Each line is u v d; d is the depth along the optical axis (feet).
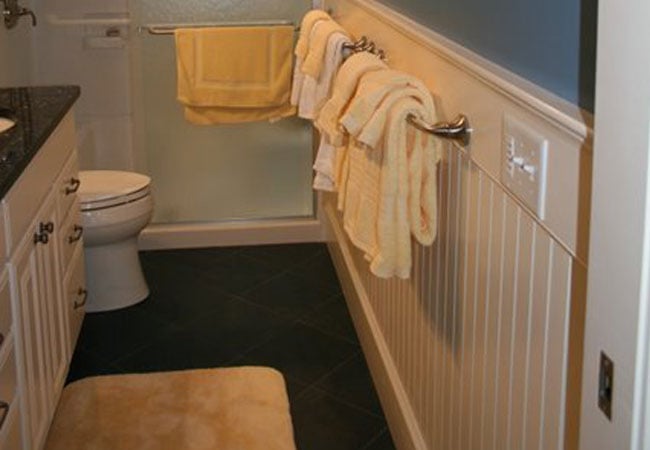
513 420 5.09
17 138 7.39
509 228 4.98
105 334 10.74
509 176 4.85
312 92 9.43
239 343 10.53
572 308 4.14
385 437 8.64
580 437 3.24
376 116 6.04
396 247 6.23
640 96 2.60
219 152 13.48
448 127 5.64
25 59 12.78
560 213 4.16
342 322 11.04
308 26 9.70
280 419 8.86
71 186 9.04
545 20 4.41
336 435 8.70
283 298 11.74
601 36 2.83
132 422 8.79
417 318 7.57
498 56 5.16
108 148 13.57
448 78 6.00
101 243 11.10
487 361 5.57
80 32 13.16
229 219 13.67
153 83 13.15
